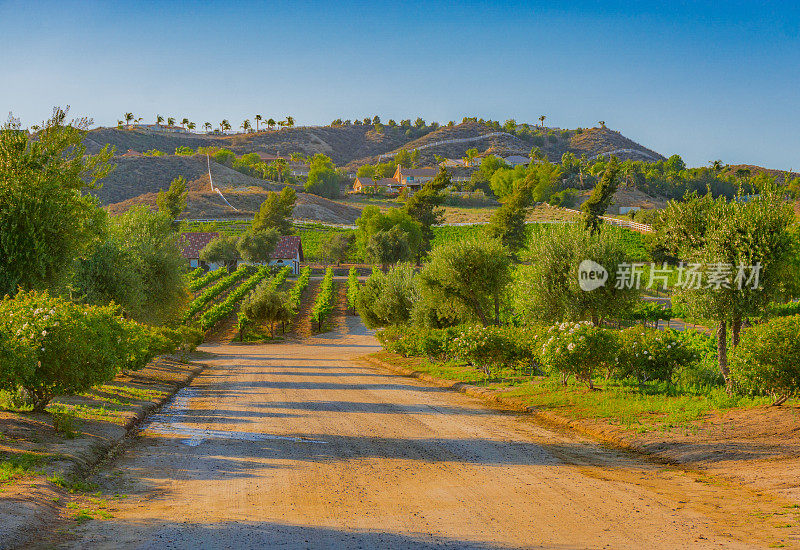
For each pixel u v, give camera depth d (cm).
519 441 1185
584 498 781
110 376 1305
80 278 2431
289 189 12250
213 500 767
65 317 1201
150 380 2172
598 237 2152
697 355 1695
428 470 947
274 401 1822
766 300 1527
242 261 9981
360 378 2583
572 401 1561
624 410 1371
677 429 1158
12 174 1623
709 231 1616
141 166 18775
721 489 816
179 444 1145
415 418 1484
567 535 632
